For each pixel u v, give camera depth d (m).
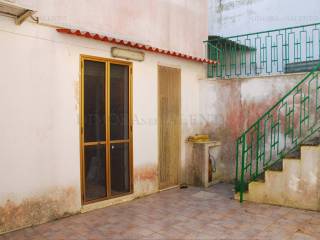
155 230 4.36
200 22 7.96
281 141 6.51
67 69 4.89
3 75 4.16
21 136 4.34
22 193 4.36
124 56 5.70
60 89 4.80
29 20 4.43
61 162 4.82
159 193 6.42
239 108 7.11
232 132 7.23
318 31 7.92
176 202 5.75
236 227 4.45
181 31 7.32
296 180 5.26
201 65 7.84
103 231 4.33
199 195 6.25
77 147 5.03
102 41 5.33
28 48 4.42
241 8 9.38
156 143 6.47
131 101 5.92
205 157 6.89
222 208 5.36
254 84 6.88
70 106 4.93
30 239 4.04
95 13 5.36
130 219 4.82
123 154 5.82
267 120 6.69
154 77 6.42
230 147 7.28
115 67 5.66
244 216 4.92
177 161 7.00
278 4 8.67
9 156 4.22
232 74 8.52
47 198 4.65
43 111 4.59
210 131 7.57
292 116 6.34
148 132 6.29
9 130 4.22
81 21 5.13
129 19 6.01
